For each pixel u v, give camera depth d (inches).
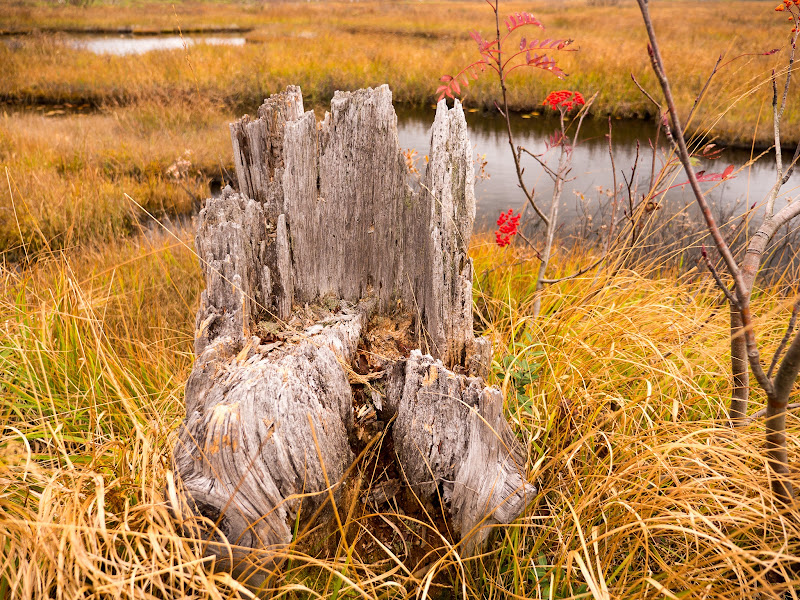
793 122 436.8
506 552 82.2
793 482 76.3
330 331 88.0
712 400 104.4
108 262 193.3
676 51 685.3
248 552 71.8
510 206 314.2
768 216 76.5
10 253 223.9
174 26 1414.9
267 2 2095.2
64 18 1470.2
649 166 388.5
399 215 93.0
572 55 677.9
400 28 1235.9
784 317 124.7
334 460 78.1
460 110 88.8
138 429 76.3
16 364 105.7
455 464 79.0
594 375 105.0
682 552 83.5
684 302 142.2
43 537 63.1
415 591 72.1
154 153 381.4
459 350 93.7
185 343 144.4
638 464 79.4
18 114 491.5
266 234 93.4
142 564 64.5
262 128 100.4
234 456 70.5
